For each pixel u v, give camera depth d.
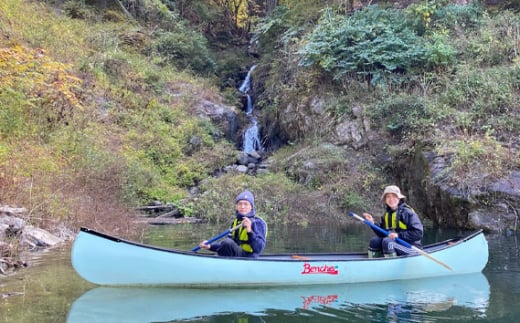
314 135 13.39
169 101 15.36
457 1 13.70
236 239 5.21
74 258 4.48
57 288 4.49
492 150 9.09
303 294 4.56
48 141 10.49
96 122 12.80
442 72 11.84
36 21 15.00
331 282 5.02
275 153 14.63
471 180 8.82
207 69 19.05
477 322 3.64
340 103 13.04
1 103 9.86
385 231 5.54
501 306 4.07
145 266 4.68
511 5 13.28
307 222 10.16
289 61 15.13
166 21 19.56
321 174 11.88
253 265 4.86
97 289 4.53
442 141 9.88
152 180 11.74
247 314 3.88
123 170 10.51
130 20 18.61
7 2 14.62
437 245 5.75
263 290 4.71
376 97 12.47
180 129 14.21
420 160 10.19
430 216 9.91
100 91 13.94
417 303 4.21
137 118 13.82
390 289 4.77
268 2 21.06
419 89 11.85
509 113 10.02
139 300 4.25
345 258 5.17
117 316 3.75
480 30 12.27
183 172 12.88
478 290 4.65
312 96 13.98
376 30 13.05
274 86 16.25
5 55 10.51
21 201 7.15
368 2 15.41
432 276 5.37
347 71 12.99
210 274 4.77
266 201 10.78
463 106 10.76
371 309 4.04
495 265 5.76
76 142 10.37
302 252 6.67
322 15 14.60
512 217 8.41
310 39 13.77
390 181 11.43
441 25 12.89
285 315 3.85
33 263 5.45
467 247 5.54
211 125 15.20
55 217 7.35
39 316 3.66
